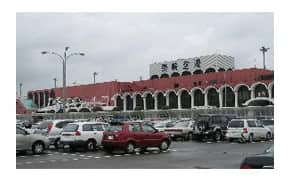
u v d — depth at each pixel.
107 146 21.98
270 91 70.00
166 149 23.58
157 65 103.25
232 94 76.25
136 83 92.88
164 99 86.06
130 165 17.14
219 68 92.62
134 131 22.20
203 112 54.16
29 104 101.31
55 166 16.95
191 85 82.69
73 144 23.20
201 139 31.69
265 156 9.34
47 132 25.77
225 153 22.14
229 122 30.80
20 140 21.48
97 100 92.44
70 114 60.16
